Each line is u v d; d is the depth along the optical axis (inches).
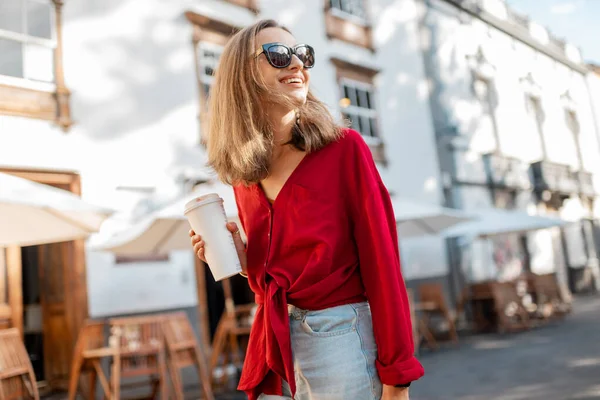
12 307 277.6
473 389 249.3
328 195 54.6
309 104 58.7
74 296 296.8
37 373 324.2
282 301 54.3
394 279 52.2
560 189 855.7
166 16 365.1
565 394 221.8
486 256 664.4
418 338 396.8
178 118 358.9
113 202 319.6
